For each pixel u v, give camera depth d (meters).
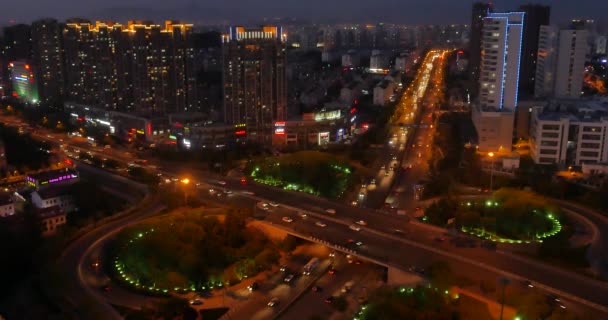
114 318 174.50
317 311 183.25
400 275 186.38
